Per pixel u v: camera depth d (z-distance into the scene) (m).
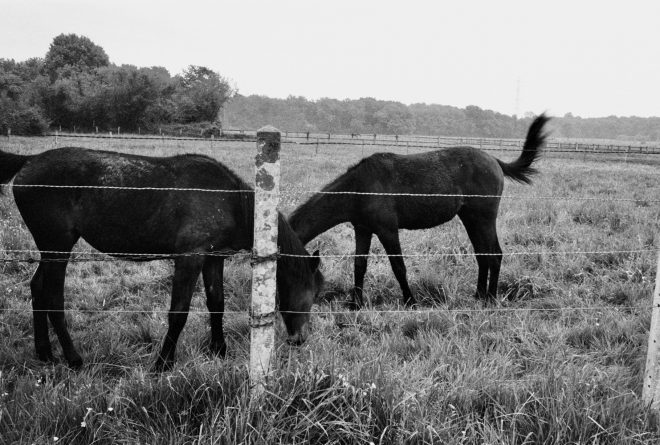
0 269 5.68
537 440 2.65
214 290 4.05
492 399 3.01
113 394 2.88
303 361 3.15
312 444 2.60
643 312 4.61
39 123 38.47
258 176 2.61
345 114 125.94
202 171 3.97
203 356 3.91
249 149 26.48
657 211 9.58
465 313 5.00
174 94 54.59
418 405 2.79
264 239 2.68
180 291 3.78
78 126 48.69
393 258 5.50
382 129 119.00
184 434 2.54
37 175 3.74
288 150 28.72
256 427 2.58
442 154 5.93
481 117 128.38
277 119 128.12
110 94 48.00
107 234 3.90
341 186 5.46
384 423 2.68
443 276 5.94
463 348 3.82
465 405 2.95
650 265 6.05
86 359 3.86
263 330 2.76
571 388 3.01
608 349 4.01
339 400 2.74
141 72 49.41
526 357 3.89
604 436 2.69
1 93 41.91
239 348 4.07
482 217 5.96
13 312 4.57
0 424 2.60
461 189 5.84
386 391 2.82
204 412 2.79
